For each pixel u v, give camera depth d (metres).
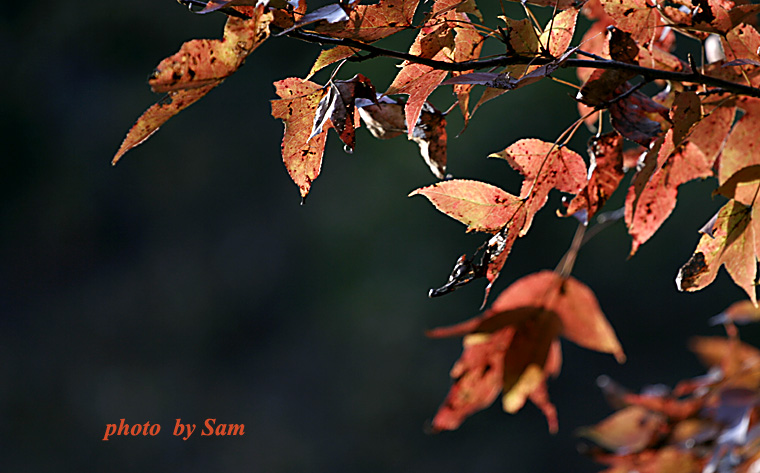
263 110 18.75
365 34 2.23
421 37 2.25
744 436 2.39
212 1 2.21
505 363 2.43
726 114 2.32
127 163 19.20
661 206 2.33
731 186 2.29
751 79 2.30
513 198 2.28
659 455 2.43
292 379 17.75
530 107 14.18
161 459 17.34
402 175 17.25
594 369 16.17
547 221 16.09
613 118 2.28
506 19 2.25
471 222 2.28
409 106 2.24
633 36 2.28
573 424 15.91
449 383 16.44
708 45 2.37
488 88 2.25
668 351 15.45
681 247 14.91
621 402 2.45
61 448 17.62
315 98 2.25
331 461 16.61
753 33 2.29
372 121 2.29
